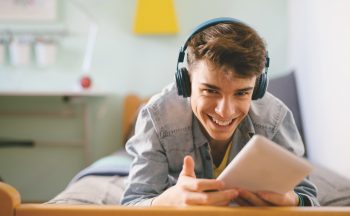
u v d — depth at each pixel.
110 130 2.67
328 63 1.84
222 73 0.83
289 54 2.55
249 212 0.69
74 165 2.69
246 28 0.90
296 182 0.76
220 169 1.15
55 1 2.60
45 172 2.69
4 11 2.60
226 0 2.61
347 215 0.68
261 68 0.87
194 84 0.90
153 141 1.09
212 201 0.76
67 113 2.62
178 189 0.81
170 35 2.64
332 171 1.74
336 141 1.76
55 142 2.65
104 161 1.90
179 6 2.62
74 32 2.63
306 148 2.18
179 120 1.08
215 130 0.91
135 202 1.01
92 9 2.64
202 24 0.93
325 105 1.88
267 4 2.60
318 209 0.69
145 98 2.59
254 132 1.09
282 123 1.12
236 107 0.88
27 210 0.69
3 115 2.67
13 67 2.65
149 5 2.57
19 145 2.62
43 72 2.65
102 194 1.44
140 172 1.07
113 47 2.65
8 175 2.69
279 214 0.69
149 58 2.65
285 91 2.26
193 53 0.90
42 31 2.63
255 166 0.73
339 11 1.69
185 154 1.11
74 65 2.65
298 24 2.33
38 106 2.66
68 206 0.70
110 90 2.67
